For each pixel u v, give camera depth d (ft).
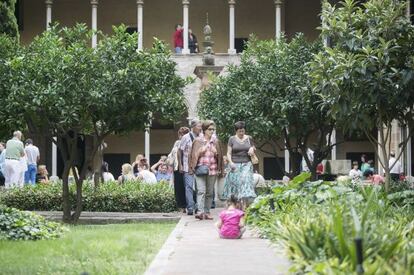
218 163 93.15
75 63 96.53
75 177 103.55
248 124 127.13
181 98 102.58
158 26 254.27
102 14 254.47
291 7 252.42
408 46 89.92
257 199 79.66
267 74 126.11
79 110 99.71
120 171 249.96
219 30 252.62
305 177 81.35
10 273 50.57
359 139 239.30
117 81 96.63
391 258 39.91
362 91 86.43
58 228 80.07
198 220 91.15
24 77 96.53
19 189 120.67
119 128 103.55
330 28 90.68
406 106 91.25
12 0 156.56
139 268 52.16
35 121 104.58
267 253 56.80
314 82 90.79
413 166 194.29
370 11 91.40
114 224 99.14
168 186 121.08
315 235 44.19
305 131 127.75
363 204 64.64
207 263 51.06
